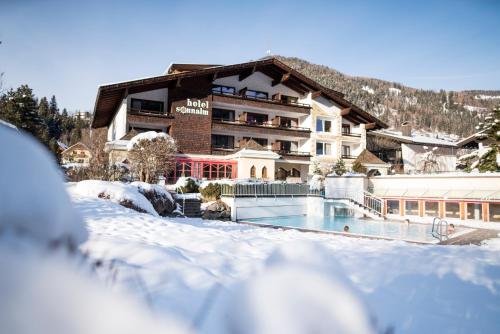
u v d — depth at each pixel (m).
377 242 7.45
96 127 35.56
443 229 14.98
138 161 19.05
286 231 10.45
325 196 21.72
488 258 5.25
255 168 26.50
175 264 3.18
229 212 17.25
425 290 3.75
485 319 3.01
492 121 24.75
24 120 26.78
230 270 3.60
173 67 34.19
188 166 26.17
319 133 34.09
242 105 30.25
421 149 40.22
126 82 23.92
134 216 8.02
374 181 22.16
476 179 18.14
